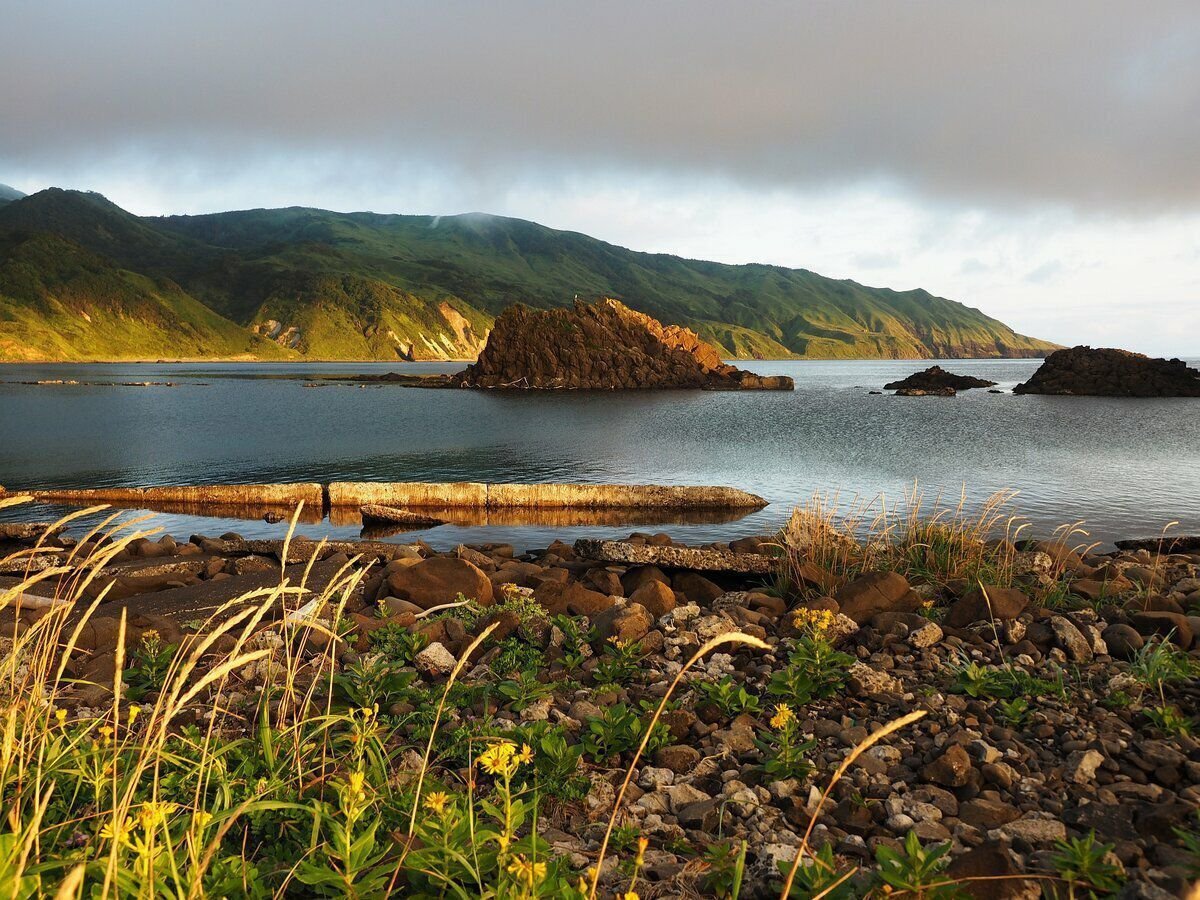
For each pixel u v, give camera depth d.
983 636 8.23
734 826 4.69
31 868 3.01
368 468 36.72
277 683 6.68
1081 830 4.48
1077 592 10.43
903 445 46.03
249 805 3.51
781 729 5.58
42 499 28.20
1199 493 27.45
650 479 32.91
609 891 3.90
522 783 5.05
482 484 27.45
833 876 3.54
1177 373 105.25
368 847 3.43
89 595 11.13
